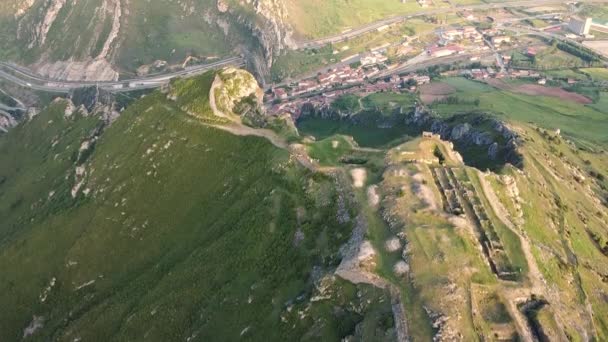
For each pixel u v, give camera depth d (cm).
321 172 17225
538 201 18912
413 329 11181
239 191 19300
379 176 16162
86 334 17812
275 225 16762
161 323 16138
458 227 13538
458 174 16450
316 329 12556
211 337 14638
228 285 15788
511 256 13850
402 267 12550
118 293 18788
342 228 14888
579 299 14925
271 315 14000
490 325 11738
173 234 19788
